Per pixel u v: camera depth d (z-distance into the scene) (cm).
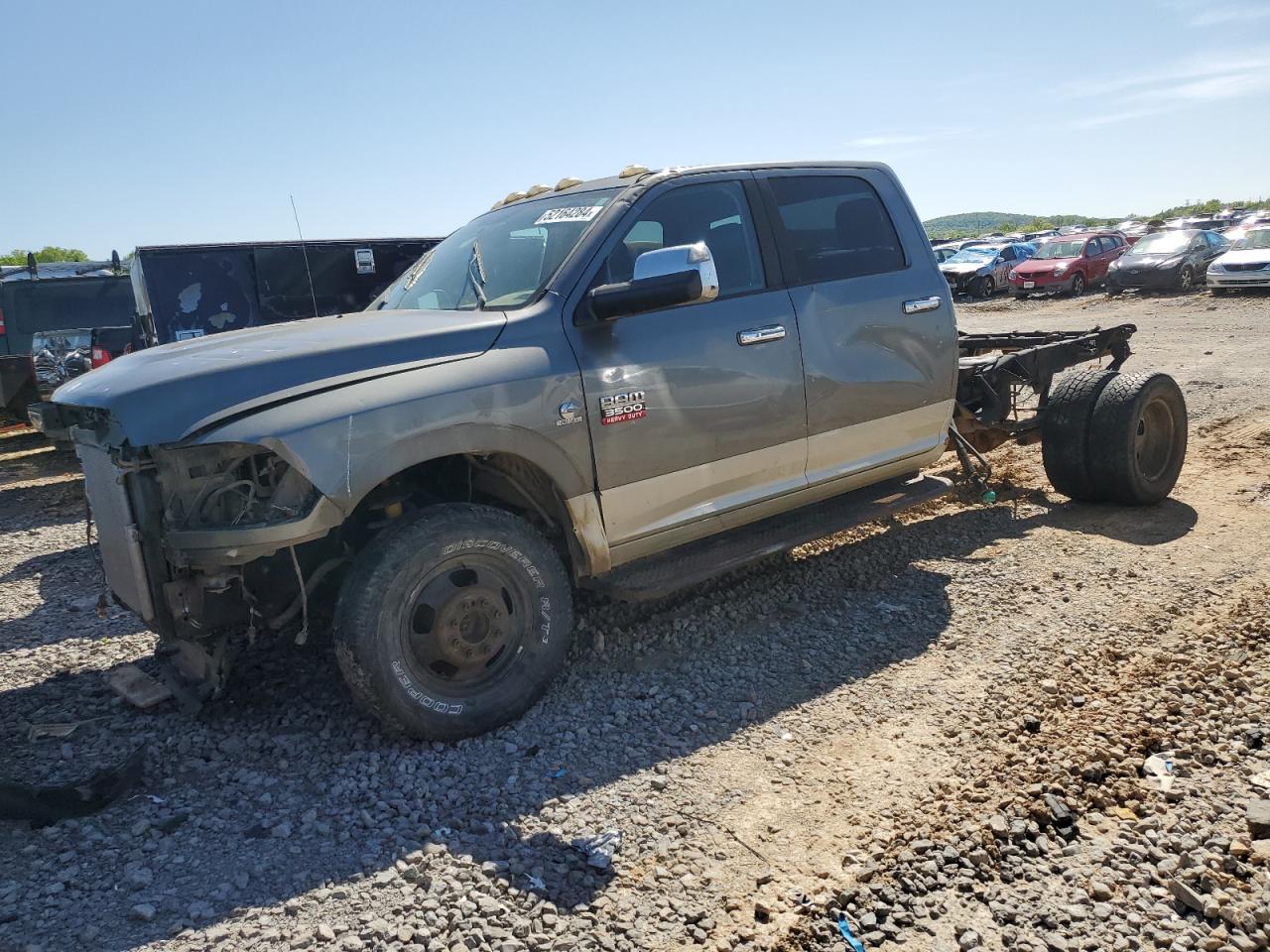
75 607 582
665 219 444
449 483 434
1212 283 2169
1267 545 538
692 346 434
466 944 264
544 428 390
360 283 1028
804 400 475
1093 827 303
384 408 352
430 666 374
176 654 450
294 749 380
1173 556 532
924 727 370
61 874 304
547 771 353
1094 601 478
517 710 390
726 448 449
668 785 340
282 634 474
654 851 304
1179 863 284
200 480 354
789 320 468
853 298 498
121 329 1177
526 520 431
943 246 3872
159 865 308
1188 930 257
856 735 368
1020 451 812
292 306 990
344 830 323
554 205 471
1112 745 348
